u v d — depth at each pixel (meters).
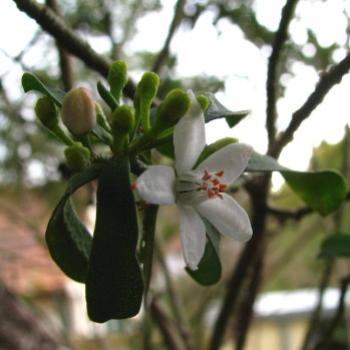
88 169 0.07
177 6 0.15
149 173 0.07
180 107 0.08
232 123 0.10
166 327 0.18
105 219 0.07
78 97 0.08
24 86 0.08
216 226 0.08
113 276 0.07
